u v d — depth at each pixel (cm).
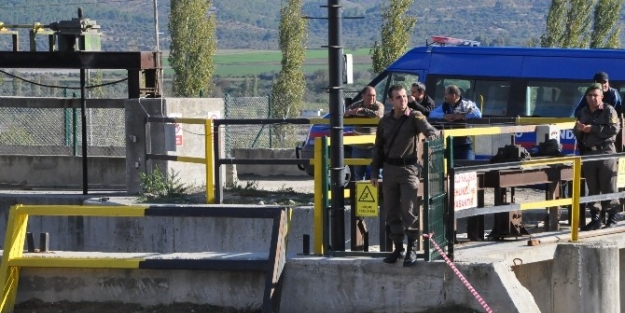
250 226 2456
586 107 2236
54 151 3994
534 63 3167
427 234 1762
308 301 1844
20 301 1928
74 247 2683
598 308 1980
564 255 1995
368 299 1811
